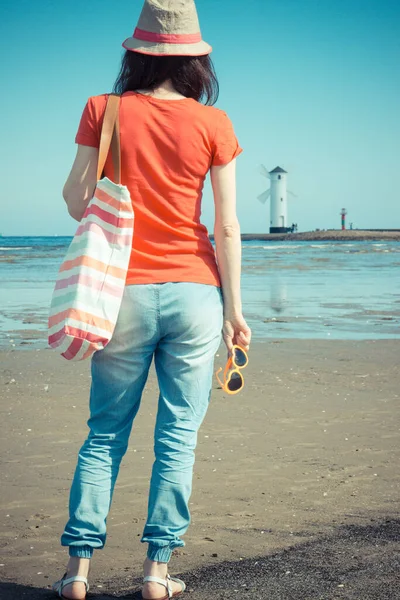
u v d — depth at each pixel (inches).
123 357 90.7
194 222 92.0
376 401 219.0
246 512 125.2
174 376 92.4
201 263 91.9
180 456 92.2
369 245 3690.9
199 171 91.6
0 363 288.7
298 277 941.8
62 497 134.0
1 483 142.0
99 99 92.4
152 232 90.4
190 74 94.3
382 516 121.3
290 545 108.0
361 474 147.7
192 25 94.8
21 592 92.4
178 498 91.7
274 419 196.1
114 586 95.0
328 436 178.4
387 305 552.4
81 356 86.7
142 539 91.6
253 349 327.9
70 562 91.0
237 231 94.0
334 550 104.1
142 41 94.0
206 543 110.3
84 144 92.7
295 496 133.8
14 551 108.3
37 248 2726.4
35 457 160.1
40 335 379.9
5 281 846.5
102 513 91.7
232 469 151.3
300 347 334.0
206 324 91.0
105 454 92.8
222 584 93.2
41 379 254.7
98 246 86.9
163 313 89.4
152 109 90.8
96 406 93.3
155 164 90.1
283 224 5629.9
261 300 597.9
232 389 97.3
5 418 196.2
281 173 5575.8
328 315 480.7
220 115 93.2
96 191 87.8
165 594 89.4
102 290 86.2
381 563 97.3
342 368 276.8
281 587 90.6
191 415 93.2
